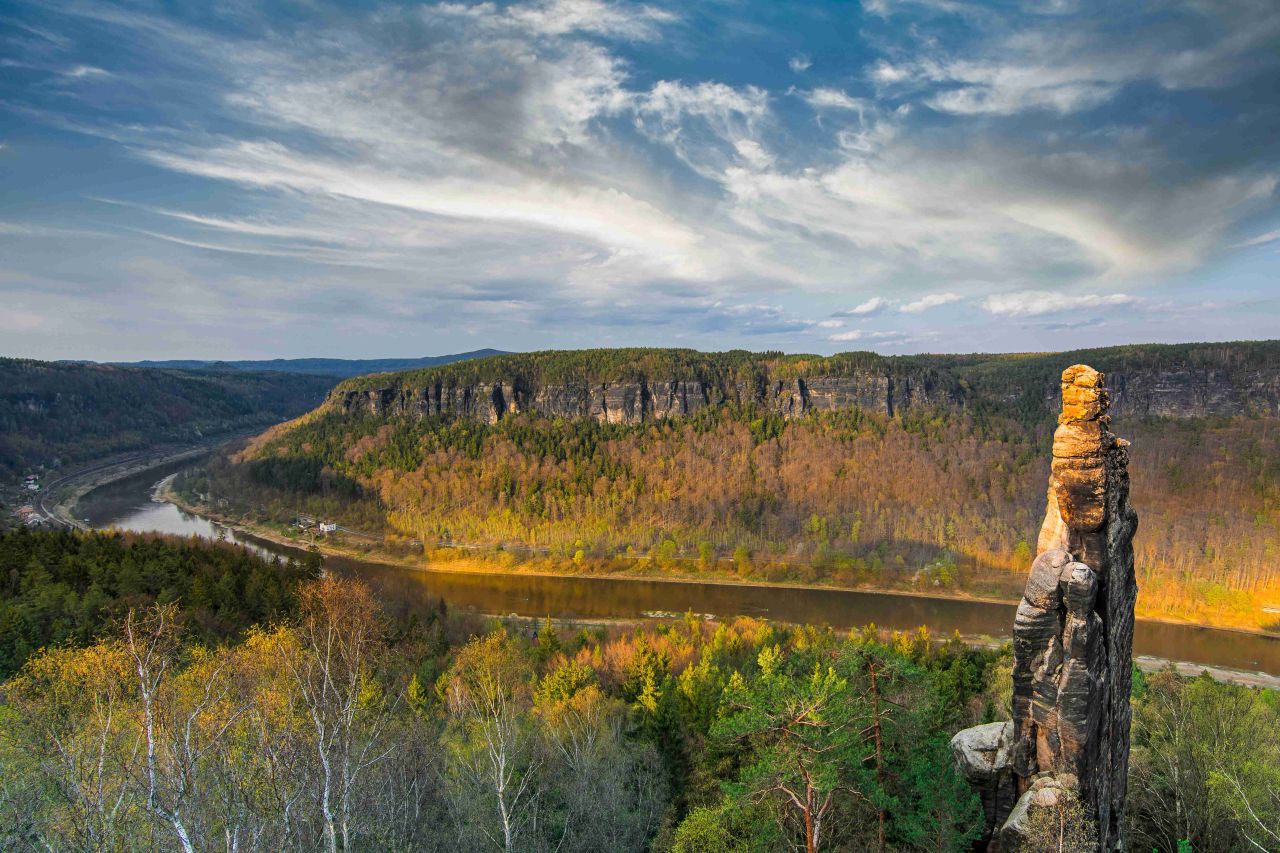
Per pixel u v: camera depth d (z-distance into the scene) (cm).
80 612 7044
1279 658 12900
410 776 4166
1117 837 3422
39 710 3033
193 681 3497
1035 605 3177
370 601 7175
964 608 15725
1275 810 4012
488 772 4409
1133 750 4978
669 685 7038
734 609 15388
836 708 3058
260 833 2680
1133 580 3509
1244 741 4669
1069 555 3189
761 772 3095
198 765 2780
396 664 6494
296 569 10794
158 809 2394
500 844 4012
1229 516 19100
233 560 10388
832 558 18800
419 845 3706
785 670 5116
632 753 5125
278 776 2919
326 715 3388
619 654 8638
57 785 2483
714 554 19675
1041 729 3228
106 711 3134
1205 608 15225
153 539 12675
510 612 14850
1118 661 3350
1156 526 18550
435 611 10412
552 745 5112
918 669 3616
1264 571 16412
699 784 4747
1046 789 3078
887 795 3369
